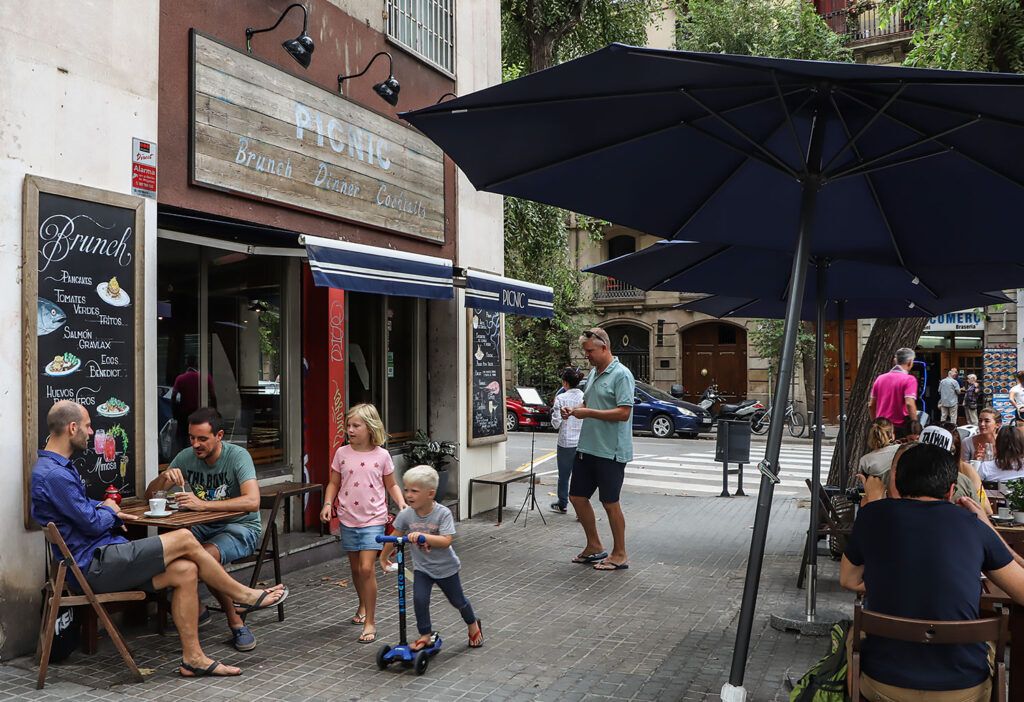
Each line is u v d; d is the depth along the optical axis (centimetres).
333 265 645
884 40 2523
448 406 1018
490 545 879
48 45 516
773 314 929
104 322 549
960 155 462
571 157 475
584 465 784
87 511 471
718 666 510
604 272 777
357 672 492
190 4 631
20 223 496
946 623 315
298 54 705
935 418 2583
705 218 568
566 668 504
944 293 772
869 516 355
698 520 1049
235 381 755
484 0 1120
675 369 3073
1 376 484
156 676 477
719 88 404
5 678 463
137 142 579
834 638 376
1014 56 1055
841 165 517
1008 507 626
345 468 566
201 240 682
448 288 790
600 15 1797
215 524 571
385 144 876
